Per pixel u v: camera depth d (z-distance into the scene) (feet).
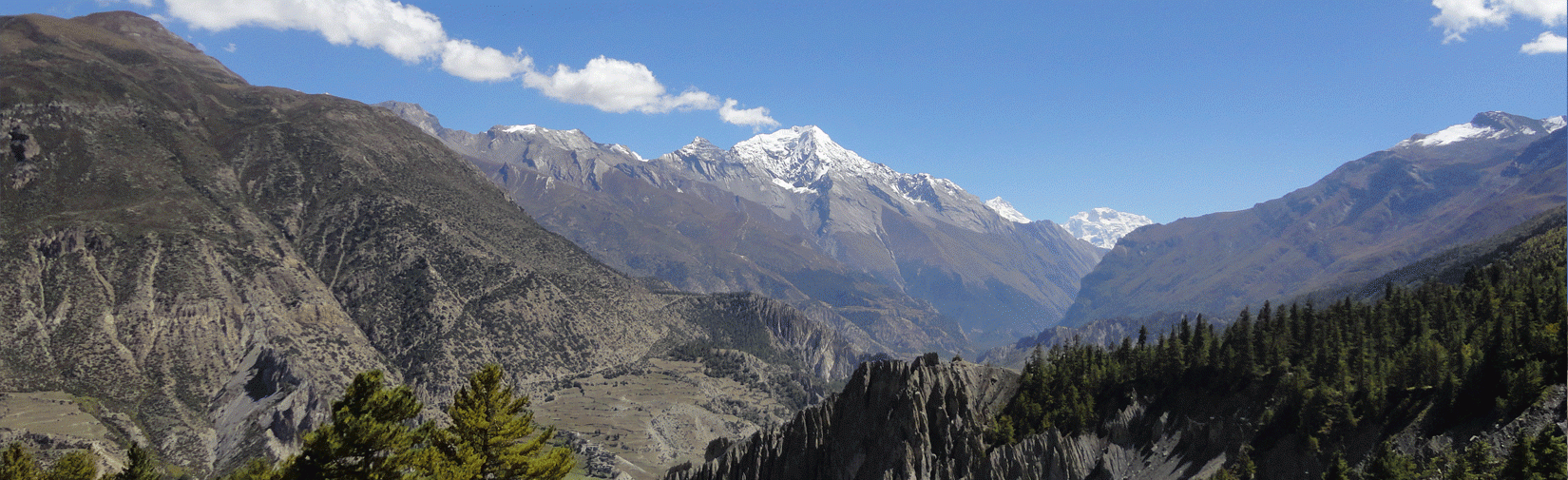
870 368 625.41
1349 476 443.73
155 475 345.31
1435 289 585.63
